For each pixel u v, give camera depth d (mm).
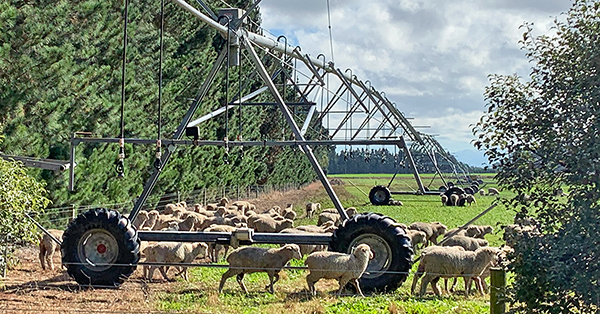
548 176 8703
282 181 73938
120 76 27266
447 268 14055
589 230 8156
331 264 13555
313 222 36500
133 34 28141
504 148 9000
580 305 8914
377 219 14562
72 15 24172
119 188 29062
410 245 14477
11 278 15758
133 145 29953
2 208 12586
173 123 34500
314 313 12344
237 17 19922
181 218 25578
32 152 21906
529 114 8773
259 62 19594
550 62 8750
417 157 64500
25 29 21438
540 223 8734
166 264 14109
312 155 17781
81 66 24453
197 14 17781
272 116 56375
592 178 8219
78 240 14953
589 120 8406
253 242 15062
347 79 36031
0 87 21203
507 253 8938
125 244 14820
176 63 34000
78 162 24375
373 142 18016
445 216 42250
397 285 14367
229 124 44969
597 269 8195
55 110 22844
